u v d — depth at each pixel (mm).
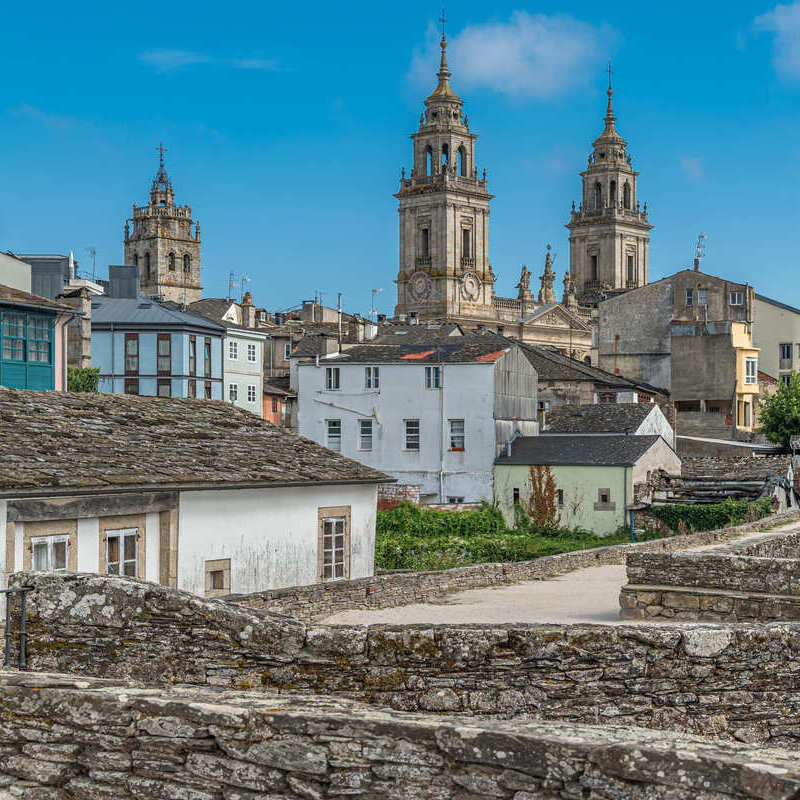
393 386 67750
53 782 6707
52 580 9227
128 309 73750
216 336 76562
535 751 5672
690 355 92875
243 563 21938
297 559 23422
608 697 8633
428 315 149250
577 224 181000
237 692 6828
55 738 6723
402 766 5961
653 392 90062
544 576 26234
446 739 5887
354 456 68500
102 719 6625
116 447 20859
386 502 62000
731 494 58219
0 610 16781
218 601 9008
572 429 69875
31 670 9141
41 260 65750
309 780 6148
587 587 23953
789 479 60969
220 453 22844
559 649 8594
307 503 23766
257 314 122688
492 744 5781
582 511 61719
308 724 6172
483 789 5789
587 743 5578
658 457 63188
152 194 168750
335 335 93688
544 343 145250
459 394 66250
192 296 169375
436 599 22062
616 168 180500
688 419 91875
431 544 54031
